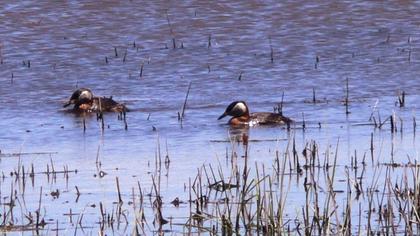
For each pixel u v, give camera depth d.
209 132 22.83
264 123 23.61
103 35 33.81
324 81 28.97
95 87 28.89
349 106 25.48
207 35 33.97
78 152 20.58
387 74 29.55
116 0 36.38
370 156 19.47
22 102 26.89
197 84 28.89
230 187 16.75
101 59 31.64
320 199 16.41
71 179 18.11
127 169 18.84
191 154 20.16
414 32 34.06
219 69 30.52
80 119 24.64
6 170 18.92
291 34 34.03
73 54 32.09
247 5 36.31
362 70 30.12
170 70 30.50
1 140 22.11
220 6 36.19
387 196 16.42
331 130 22.44
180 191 17.11
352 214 15.59
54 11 35.41
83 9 35.62
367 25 34.78
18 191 17.27
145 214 15.84
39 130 23.22
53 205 16.38
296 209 15.31
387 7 36.03
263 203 15.40
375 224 15.09
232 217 15.41
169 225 15.26
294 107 25.66
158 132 22.80
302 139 21.52
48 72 30.27
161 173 18.44
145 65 31.02
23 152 20.72
